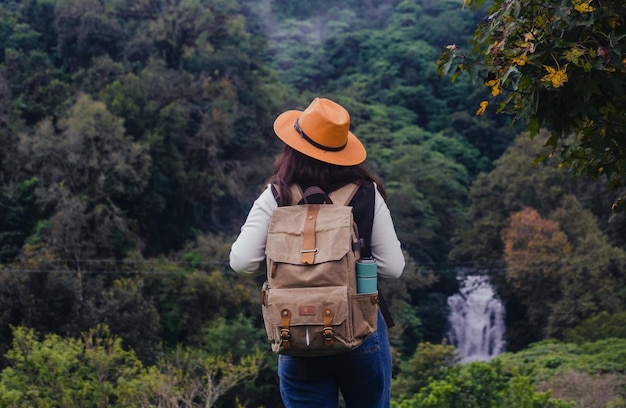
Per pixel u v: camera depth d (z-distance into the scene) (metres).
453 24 75.94
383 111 59.47
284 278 1.88
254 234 2.00
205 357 22.94
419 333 34.25
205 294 26.77
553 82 2.55
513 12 2.73
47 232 27.69
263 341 24.23
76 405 12.48
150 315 24.44
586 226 33.34
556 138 2.99
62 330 22.64
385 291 32.56
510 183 38.41
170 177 34.78
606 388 18.98
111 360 13.27
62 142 30.23
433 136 58.25
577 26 2.65
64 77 39.41
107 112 31.28
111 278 27.50
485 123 60.03
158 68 38.88
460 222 44.38
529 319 34.72
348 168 2.04
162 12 44.75
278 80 59.47
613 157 3.04
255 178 38.56
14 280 22.77
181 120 35.47
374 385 2.04
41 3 43.59
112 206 29.58
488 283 37.72
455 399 7.94
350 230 1.90
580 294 30.52
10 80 37.66
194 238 34.91
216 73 40.44
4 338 22.22
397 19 78.56
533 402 7.79
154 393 12.16
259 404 22.69
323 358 2.00
